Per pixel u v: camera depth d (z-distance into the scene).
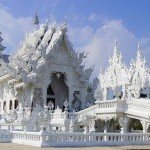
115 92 47.75
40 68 55.06
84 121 42.03
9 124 39.81
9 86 60.09
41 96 55.91
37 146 26.66
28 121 40.81
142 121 38.66
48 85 56.88
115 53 51.94
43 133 26.92
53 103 60.62
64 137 27.86
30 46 58.25
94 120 44.94
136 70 48.28
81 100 58.91
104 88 53.12
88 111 46.59
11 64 60.00
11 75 56.06
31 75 54.22
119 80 50.03
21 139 30.39
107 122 46.62
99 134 29.81
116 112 41.06
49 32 58.41
